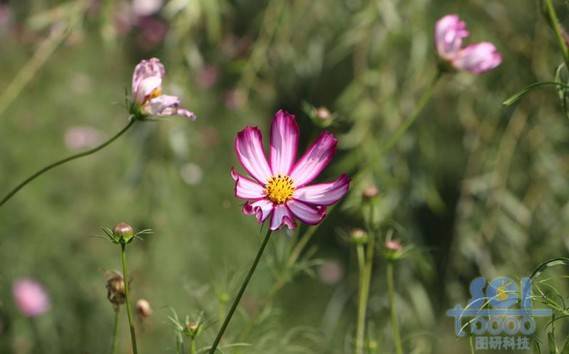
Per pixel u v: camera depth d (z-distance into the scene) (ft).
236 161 10.35
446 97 7.11
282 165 3.97
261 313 4.65
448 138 7.73
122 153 9.62
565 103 4.00
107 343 7.97
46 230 8.52
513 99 3.94
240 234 9.95
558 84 3.94
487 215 6.74
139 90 4.08
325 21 7.23
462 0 6.95
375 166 6.37
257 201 3.91
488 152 6.92
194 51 6.64
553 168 6.87
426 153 6.84
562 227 6.66
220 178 10.16
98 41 10.50
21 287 7.61
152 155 7.11
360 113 6.64
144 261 8.18
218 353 4.29
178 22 6.46
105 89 11.01
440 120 7.25
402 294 6.61
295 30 7.27
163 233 8.21
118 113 11.03
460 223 6.80
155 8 8.71
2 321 7.52
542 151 6.91
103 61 10.89
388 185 6.34
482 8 6.99
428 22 6.86
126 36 10.02
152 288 8.06
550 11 3.97
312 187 3.94
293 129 3.98
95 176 9.36
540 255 6.66
